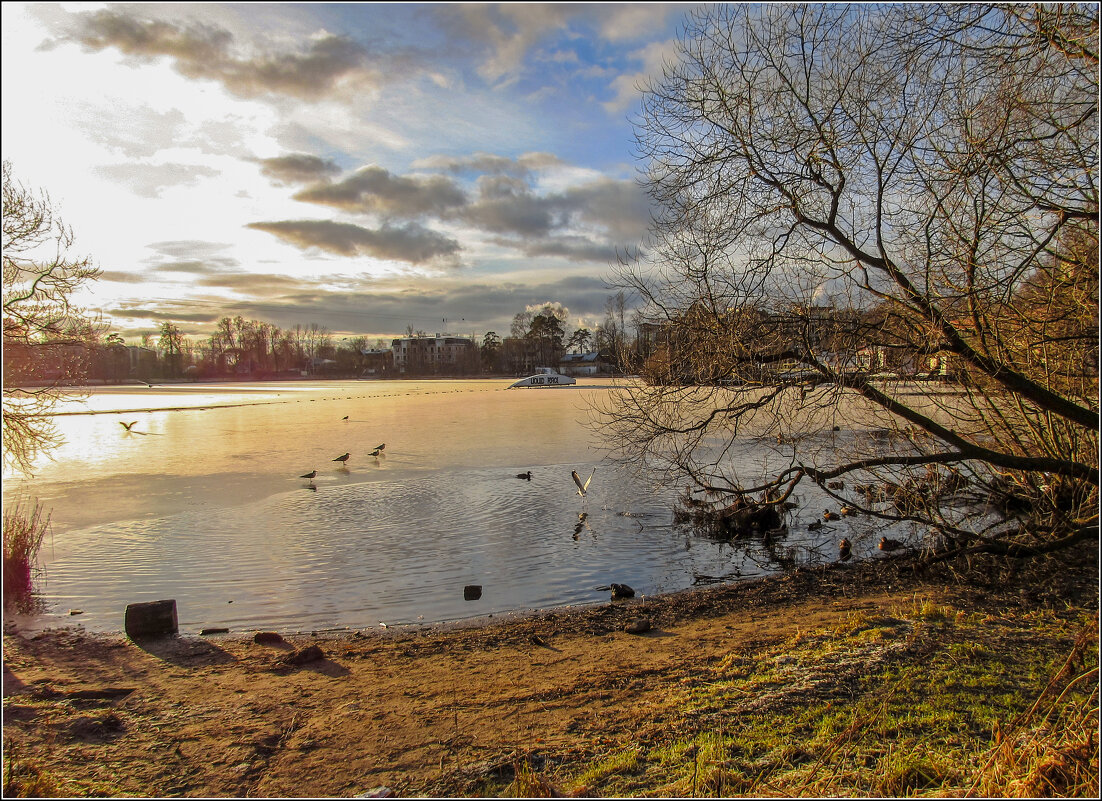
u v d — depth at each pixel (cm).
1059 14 695
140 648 887
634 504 1792
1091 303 824
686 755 532
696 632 923
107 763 570
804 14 901
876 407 1030
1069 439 980
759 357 970
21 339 1414
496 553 1355
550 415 4675
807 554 1348
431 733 627
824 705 612
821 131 869
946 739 535
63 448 3103
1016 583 1041
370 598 1098
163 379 13800
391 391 8712
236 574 1216
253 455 2831
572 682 749
